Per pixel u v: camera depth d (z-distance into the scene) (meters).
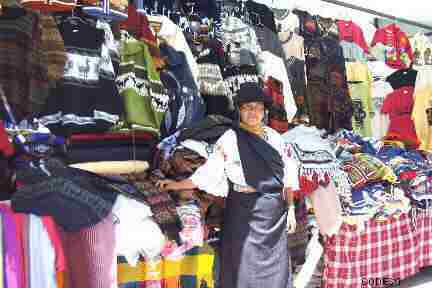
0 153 2.53
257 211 3.02
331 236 4.01
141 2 3.29
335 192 3.82
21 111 2.66
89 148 2.92
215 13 3.92
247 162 3.00
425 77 5.14
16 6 2.69
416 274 5.13
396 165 4.55
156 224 2.91
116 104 2.87
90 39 2.85
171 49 3.40
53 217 2.57
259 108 3.10
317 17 4.69
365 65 5.06
